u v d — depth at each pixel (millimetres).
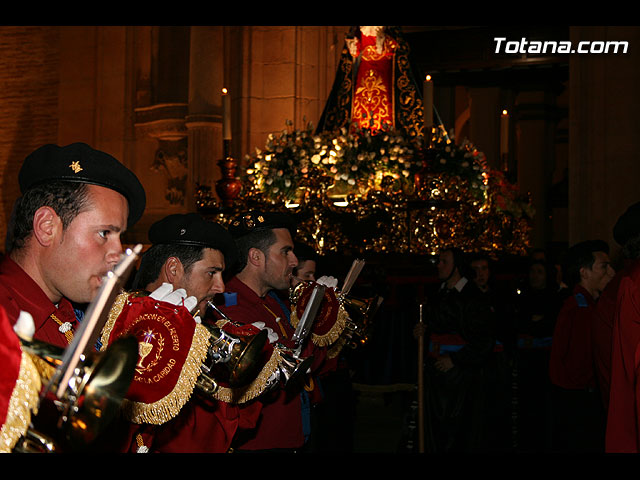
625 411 2908
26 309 1422
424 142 6578
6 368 1021
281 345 2447
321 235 6367
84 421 1006
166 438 2139
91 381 1002
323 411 4742
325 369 3779
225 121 6578
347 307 3805
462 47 13219
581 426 5078
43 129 12594
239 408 2504
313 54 10055
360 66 7395
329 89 10141
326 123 7566
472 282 5480
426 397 5496
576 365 5047
